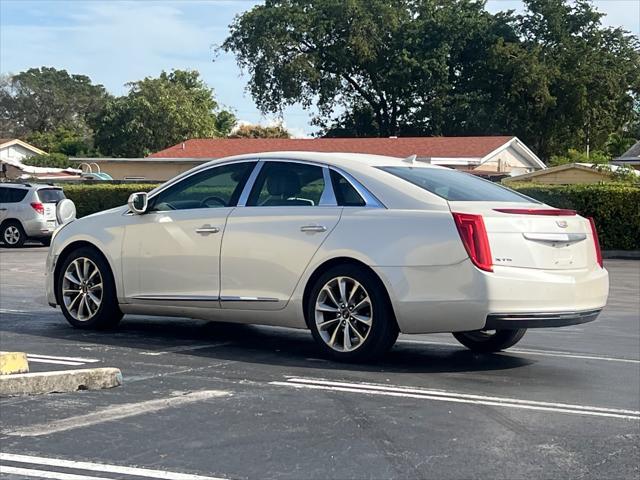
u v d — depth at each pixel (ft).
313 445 16.99
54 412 19.04
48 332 28.99
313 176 25.46
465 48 189.78
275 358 25.18
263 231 25.35
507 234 22.84
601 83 176.65
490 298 22.38
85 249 28.99
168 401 20.06
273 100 187.01
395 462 16.08
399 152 136.56
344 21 184.65
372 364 24.50
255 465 15.78
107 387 21.31
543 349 28.50
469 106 184.34
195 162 147.02
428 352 27.14
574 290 23.39
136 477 15.02
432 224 23.03
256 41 183.01
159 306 27.43
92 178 130.52
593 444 17.58
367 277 23.66
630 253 79.15
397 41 187.01
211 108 246.68
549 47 181.47
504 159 138.62
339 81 190.60
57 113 306.76
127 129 212.02
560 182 112.16
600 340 30.94
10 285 46.06
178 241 26.86
